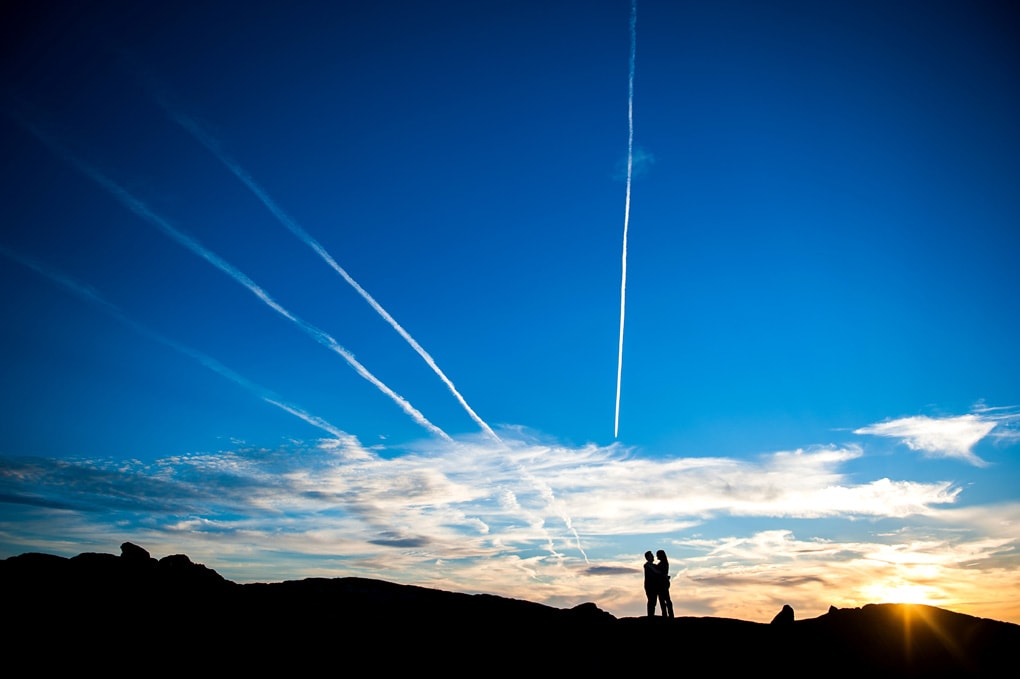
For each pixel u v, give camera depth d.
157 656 20.81
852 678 20.25
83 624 22.25
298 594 27.70
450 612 26.31
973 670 20.70
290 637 22.89
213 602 25.67
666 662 21.44
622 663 21.42
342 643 22.62
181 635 22.41
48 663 19.67
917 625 23.91
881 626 23.91
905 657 21.56
